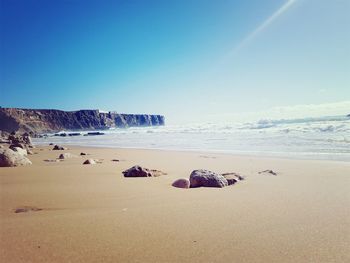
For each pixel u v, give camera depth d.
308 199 4.35
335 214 3.54
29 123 98.31
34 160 11.36
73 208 3.95
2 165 8.98
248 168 8.11
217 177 5.63
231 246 2.58
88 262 2.26
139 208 3.93
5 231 2.98
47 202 4.29
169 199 4.46
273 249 2.50
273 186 5.45
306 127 21.94
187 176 6.88
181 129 41.75
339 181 5.86
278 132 21.28
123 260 2.29
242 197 4.54
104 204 4.17
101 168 8.52
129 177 6.76
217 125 38.59
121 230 3.02
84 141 32.00
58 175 7.13
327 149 11.95
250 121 36.97
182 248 2.54
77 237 2.80
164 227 3.11
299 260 2.28
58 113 109.38
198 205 4.07
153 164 9.64
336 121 24.55
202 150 14.75
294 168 7.83
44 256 2.37
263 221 3.30
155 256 2.37
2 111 95.75
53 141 36.19
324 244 2.60
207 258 2.33
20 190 5.21
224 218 3.43
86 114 114.06
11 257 2.35
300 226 3.11
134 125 123.69
